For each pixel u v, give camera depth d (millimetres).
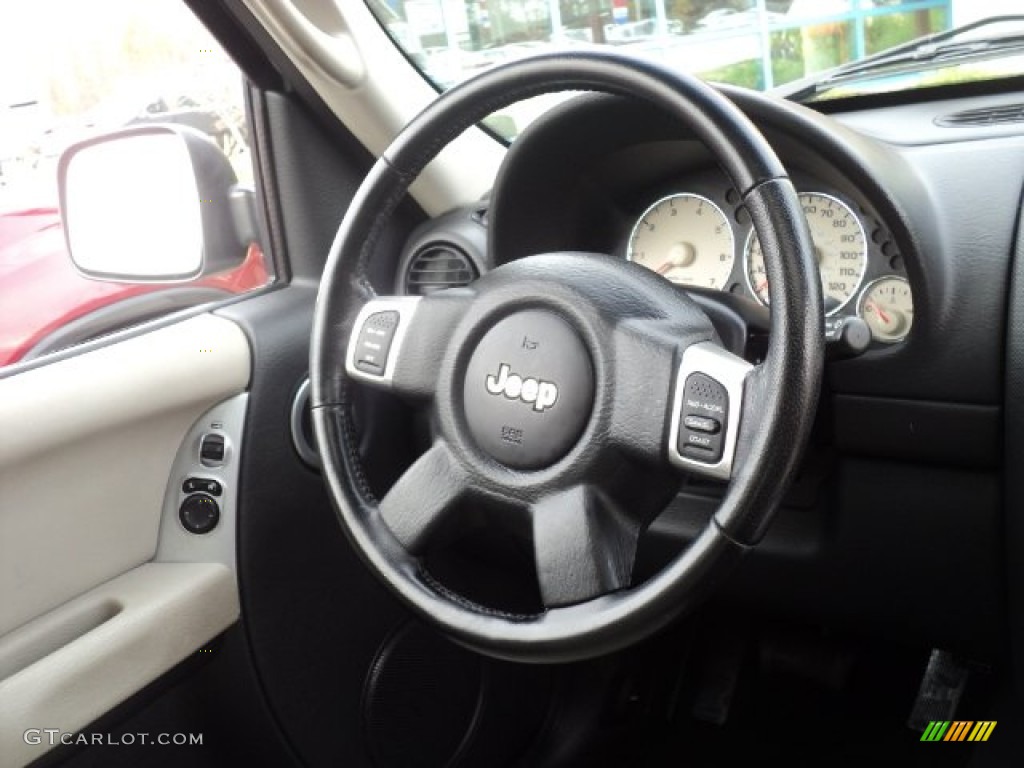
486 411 975
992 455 1247
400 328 1046
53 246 1480
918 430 1272
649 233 1464
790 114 1181
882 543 1357
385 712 1460
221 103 1541
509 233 1354
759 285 1389
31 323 1450
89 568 1220
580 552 919
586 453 929
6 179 1473
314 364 1089
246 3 1376
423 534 1002
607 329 932
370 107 1527
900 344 1254
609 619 875
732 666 1744
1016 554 1268
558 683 1620
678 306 967
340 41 1489
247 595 1331
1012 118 1324
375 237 1118
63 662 1098
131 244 1440
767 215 859
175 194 1439
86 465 1188
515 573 1582
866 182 1185
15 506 1110
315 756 1387
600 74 947
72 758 1132
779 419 833
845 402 1303
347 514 1032
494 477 968
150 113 1552
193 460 1321
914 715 1680
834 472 1361
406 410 1522
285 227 1548
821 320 848
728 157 880
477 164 1664
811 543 1397
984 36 1436
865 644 1713
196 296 1633
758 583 1460
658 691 1726
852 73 1503
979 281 1203
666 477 949
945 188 1238
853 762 1621
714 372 886
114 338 1263
